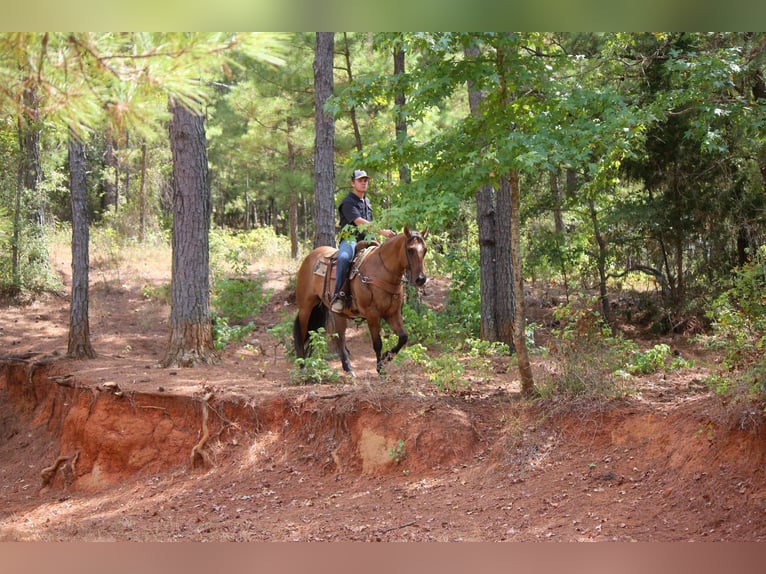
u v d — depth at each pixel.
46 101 4.03
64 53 3.85
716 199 14.88
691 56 10.41
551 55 8.52
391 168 8.72
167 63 3.79
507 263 13.44
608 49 11.96
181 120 11.69
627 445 7.58
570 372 8.61
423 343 13.72
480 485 7.70
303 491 8.53
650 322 16.30
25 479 10.77
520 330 8.70
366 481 8.41
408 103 8.12
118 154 26.34
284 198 24.19
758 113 11.18
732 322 8.42
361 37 17.95
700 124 10.97
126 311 17.59
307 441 9.24
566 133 7.60
